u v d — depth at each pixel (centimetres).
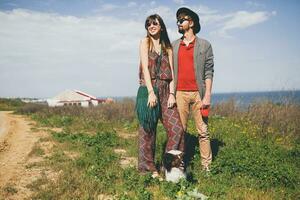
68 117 1859
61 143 1036
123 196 503
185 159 706
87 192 532
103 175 611
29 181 631
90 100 3866
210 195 530
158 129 1166
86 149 913
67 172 643
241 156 694
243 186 572
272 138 1047
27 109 3072
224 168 638
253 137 1018
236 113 1382
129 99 2217
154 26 579
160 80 589
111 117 1809
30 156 857
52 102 3628
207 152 660
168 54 597
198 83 626
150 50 586
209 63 628
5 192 561
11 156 880
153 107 582
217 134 995
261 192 536
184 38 637
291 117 1173
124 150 938
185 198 489
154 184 561
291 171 631
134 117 1745
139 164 603
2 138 1240
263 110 1238
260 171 618
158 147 830
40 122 1825
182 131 591
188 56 627
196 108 639
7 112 3472
